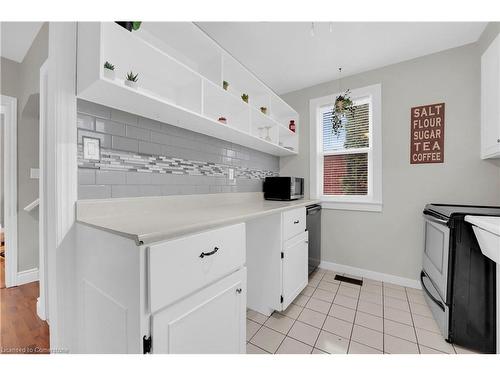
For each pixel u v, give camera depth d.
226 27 1.68
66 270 1.08
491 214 1.32
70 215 1.08
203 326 0.94
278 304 1.68
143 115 1.37
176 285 0.82
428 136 2.07
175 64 1.27
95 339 0.98
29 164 2.26
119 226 0.88
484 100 1.76
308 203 2.15
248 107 1.94
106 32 0.98
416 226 2.13
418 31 1.75
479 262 1.33
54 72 1.07
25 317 1.66
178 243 0.83
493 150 1.62
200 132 1.78
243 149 2.34
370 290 2.11
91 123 1.16
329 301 1.92
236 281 1.13
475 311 1.33
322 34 1.78
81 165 1.13
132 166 1.34
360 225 2.42
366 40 1.86
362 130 2.49
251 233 1.80
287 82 2.63
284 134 2.88
